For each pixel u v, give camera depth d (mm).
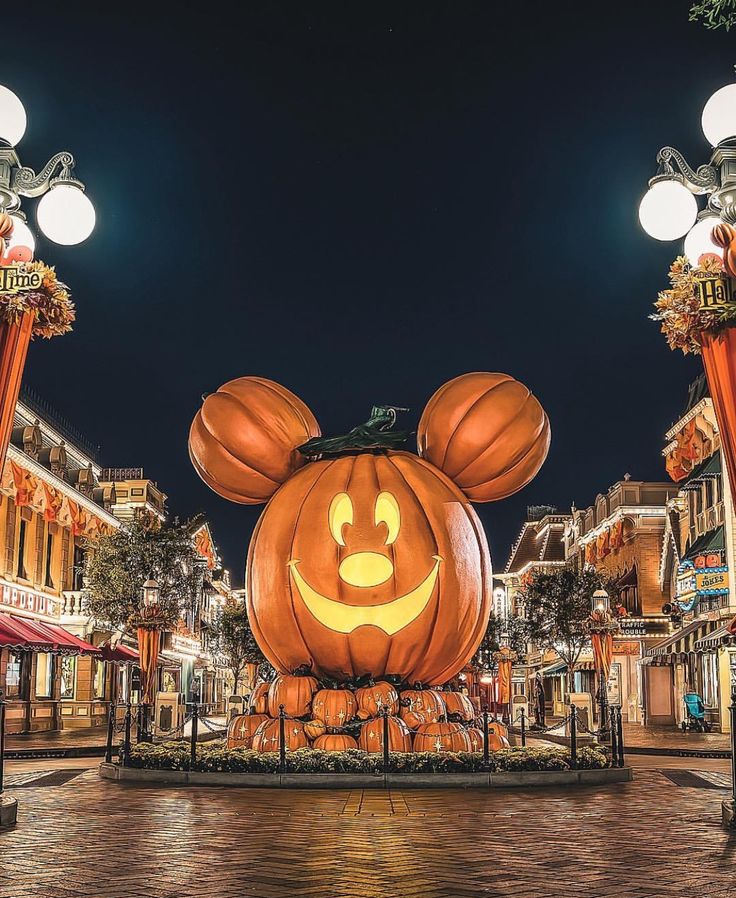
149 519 39875
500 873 7551
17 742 28109
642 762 20156
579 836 9391
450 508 16000
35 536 38156
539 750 15531
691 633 38250
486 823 10266
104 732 35969
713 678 37562
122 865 7867
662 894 6828
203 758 14688
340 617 15617
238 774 13961
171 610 36344
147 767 15211
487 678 41938
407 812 11133
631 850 8617
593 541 55469
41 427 43750
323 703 15367
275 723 15297
